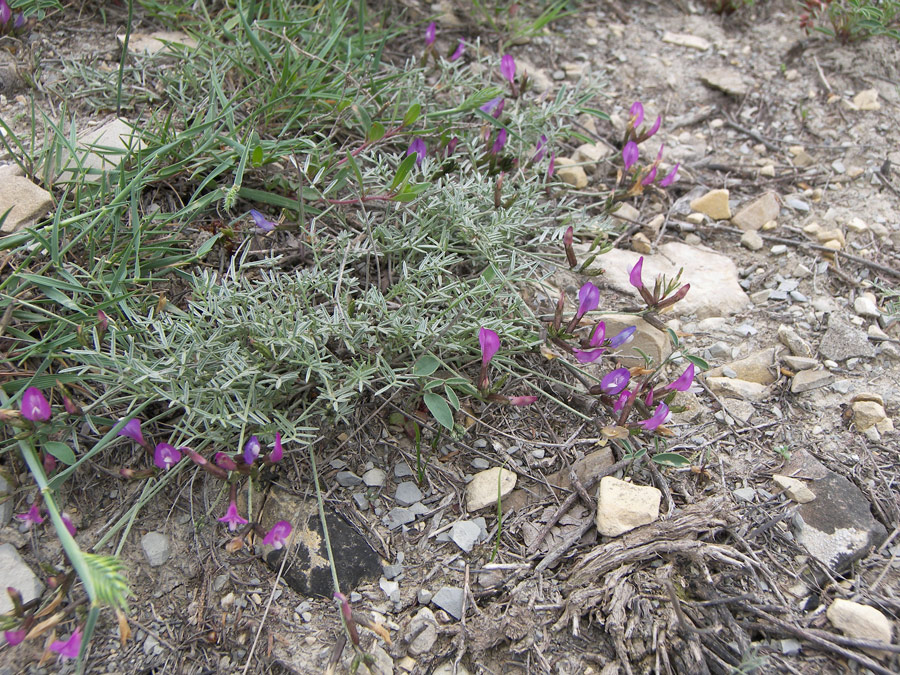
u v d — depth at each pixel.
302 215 0.43
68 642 0.30
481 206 0.46
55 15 0.54
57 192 0.43
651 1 0.67
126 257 0.39
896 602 0.34
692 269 0.49
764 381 0.43
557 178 0.53
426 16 0.62
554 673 0.33
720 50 0.63
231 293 0.39
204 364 0.37
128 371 0.36
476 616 0.35
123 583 0.30
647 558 0.35
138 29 0.55
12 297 0.37
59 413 0.36
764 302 0.47
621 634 0.33
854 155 0.55
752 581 0.35
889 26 0.62
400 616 0.35
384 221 0.44
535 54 0.62
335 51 0.52
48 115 0.48
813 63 0.62
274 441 0.36
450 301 0.42
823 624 0.34
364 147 0.45
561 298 0.40
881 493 0.38
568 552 0.36
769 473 0.39
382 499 0.38
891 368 0.43
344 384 0.37
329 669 0.33
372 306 0.39
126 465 0.38
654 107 0.59
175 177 0.45
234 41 0.50
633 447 0.40
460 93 0.56
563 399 0.42
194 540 0.36
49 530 0.36
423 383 0.40
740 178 0.55
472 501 0.38
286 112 0.49
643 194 0.54
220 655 0.34
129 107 0.49
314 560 0.36
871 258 0.49
